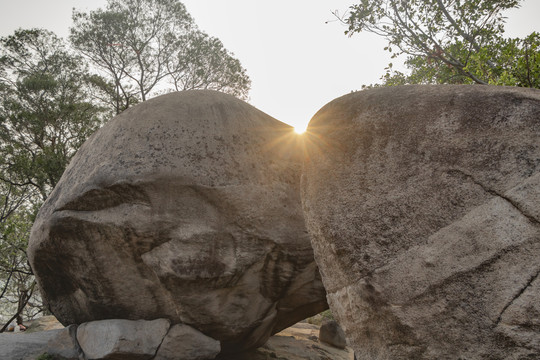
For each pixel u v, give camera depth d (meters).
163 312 3.76
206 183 3.56
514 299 1.66
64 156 11.48
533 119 1.88
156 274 3.54
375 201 2.19
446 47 7.81
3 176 11.87
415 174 2.10
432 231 1.95
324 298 4.04
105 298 3.80
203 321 3.73
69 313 4.16
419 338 1.86
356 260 2.15
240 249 3.60
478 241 1.81
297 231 3.75
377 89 2.51
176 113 3.90
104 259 3.67
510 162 1.85
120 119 4.05
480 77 5.98
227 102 4.12
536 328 1.58
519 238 1.71
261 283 3.80
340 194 2.34
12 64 14.13
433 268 1.89
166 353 3.60
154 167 3.53
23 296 11.01
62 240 3.71
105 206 3.59
